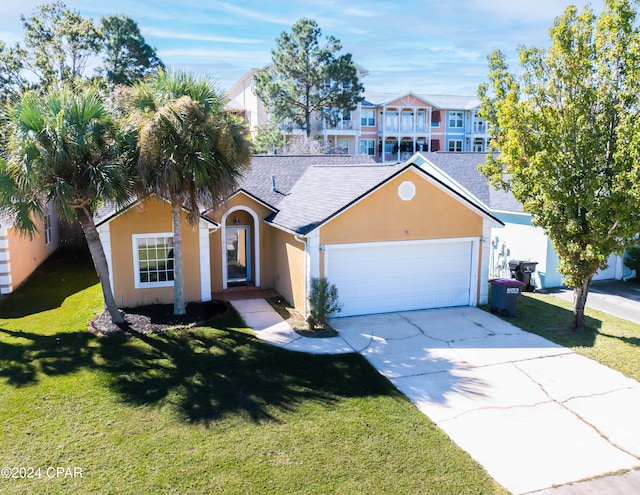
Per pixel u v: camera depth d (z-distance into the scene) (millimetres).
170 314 13609
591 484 6523
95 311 14000
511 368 10266
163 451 7180
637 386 9398
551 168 11195
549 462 7012
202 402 8703
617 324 13266
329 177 16875
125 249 14055
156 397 8875
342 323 13289
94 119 11219
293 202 16547
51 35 31000
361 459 7023
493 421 8141
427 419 8195
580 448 7379
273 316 13859
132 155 11602
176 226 13016
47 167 10398
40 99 11539
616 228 10789
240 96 50688
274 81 38375
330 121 41875
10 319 13375
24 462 6895
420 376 9891
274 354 10984
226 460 6961
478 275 15000
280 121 39344
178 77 11992
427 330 12711
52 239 23094
